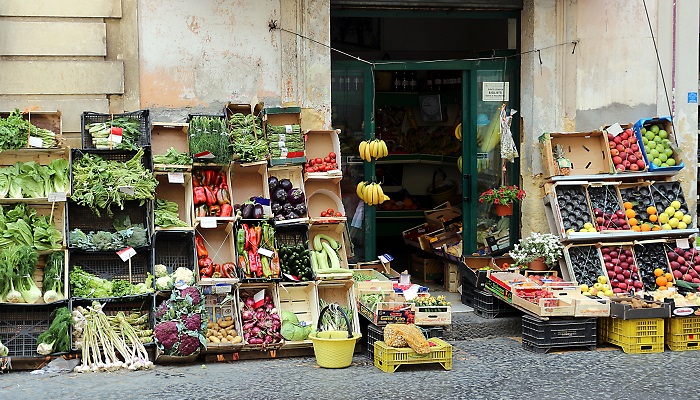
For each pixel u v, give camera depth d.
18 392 7.54
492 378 8.05
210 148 9.12
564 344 9.03
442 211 12.15
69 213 8.95
